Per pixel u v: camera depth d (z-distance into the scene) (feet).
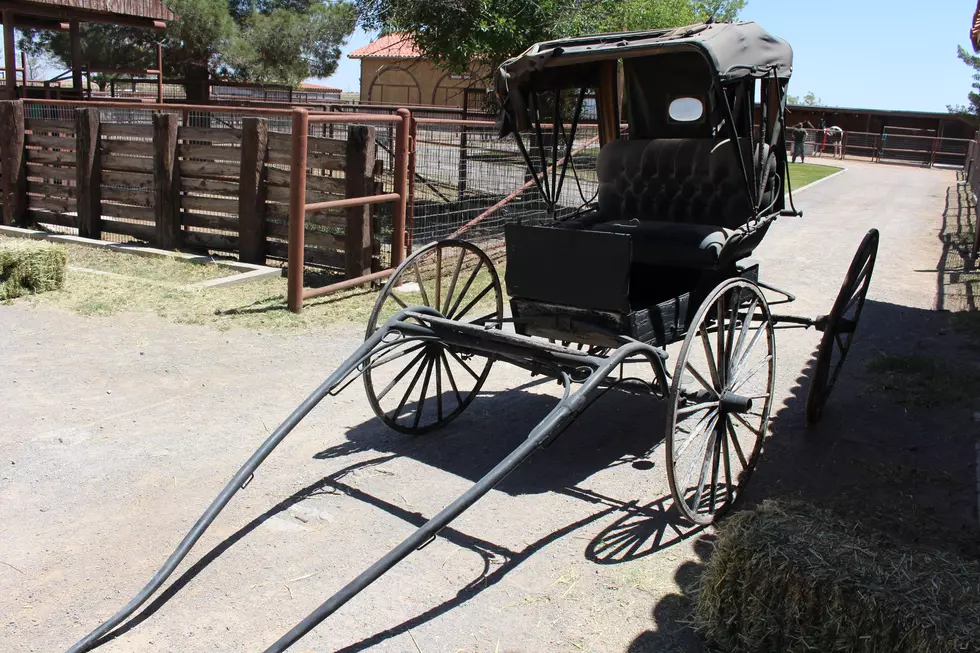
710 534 14.03
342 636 10.92
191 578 12.05
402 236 30.32
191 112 35.14
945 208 66.03
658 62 19.20
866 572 9.96
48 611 11.16
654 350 13.97
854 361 24.14
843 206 65.77
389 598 11.80
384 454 16.63
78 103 36.63
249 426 17.53
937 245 46.34
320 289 27.17
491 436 17.84
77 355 21.42
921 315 29.68
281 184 31.96
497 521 14.15
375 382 20.94
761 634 10.35
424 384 17.47
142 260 33.58
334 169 29.78
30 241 28.02
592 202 21.08
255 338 23.65
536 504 14.85
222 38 94.22
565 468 16.46
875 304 31.22
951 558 10.47
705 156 18.19
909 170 120.06
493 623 11.35
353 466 15.98
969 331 27.30
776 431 18.76
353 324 25.54
